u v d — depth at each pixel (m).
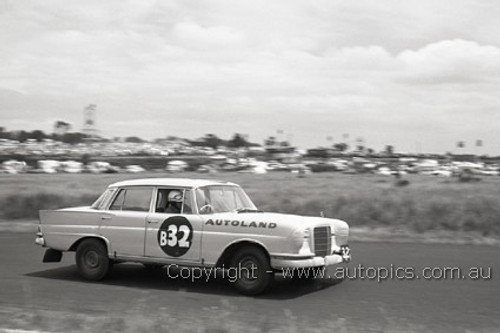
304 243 8.72
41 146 147.50
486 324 7.27
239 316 7.61
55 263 12.20
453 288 9.66
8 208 21.30
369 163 103.69
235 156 124.31
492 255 13.18
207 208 9.38
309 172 74.06
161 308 8.08
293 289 9.56
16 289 9.46
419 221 17.47
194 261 9.27
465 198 25.27
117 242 9.88
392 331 6.84
